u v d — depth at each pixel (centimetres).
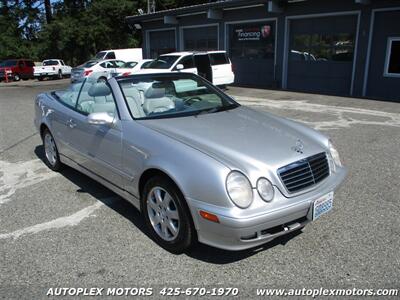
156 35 2316
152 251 328
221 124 364
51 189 475
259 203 279
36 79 3056
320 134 381
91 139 414
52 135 520
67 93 510
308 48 1544
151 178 328
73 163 478
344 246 330
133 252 327
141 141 340
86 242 345
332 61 1470
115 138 370
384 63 1309
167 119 374
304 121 909
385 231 354
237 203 273
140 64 1602
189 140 322
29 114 1105
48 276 296
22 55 4000
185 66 1456
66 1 3706
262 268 301
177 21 2100
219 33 1900
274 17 1628
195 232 303
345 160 577
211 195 279
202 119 378
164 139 326
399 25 1248
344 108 1104
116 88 394
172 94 420
